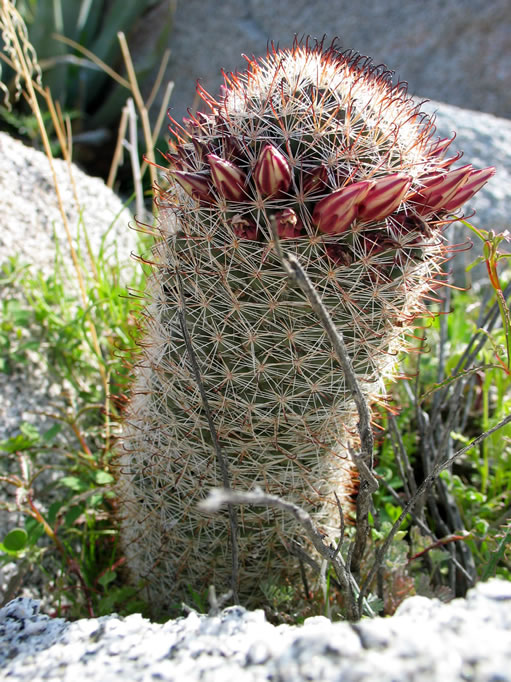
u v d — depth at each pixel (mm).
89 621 133
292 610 194
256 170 142
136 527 204
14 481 217
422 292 176
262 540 186
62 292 275
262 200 145
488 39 665
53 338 269
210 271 155
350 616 152
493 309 243
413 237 152
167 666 112
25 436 245
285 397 163
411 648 99
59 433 257
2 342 256
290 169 146
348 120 150
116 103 629
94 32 662
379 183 139
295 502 181
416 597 125
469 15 660
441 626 107
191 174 150
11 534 196
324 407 167
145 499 193
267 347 158
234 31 693
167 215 169
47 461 249
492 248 175
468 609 112
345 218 141
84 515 232
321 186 147
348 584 149
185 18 706
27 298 276
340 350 127
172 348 170
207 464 177
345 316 154
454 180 151
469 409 291
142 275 302
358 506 152
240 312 156
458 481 243
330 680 96
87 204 331
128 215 357
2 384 254
